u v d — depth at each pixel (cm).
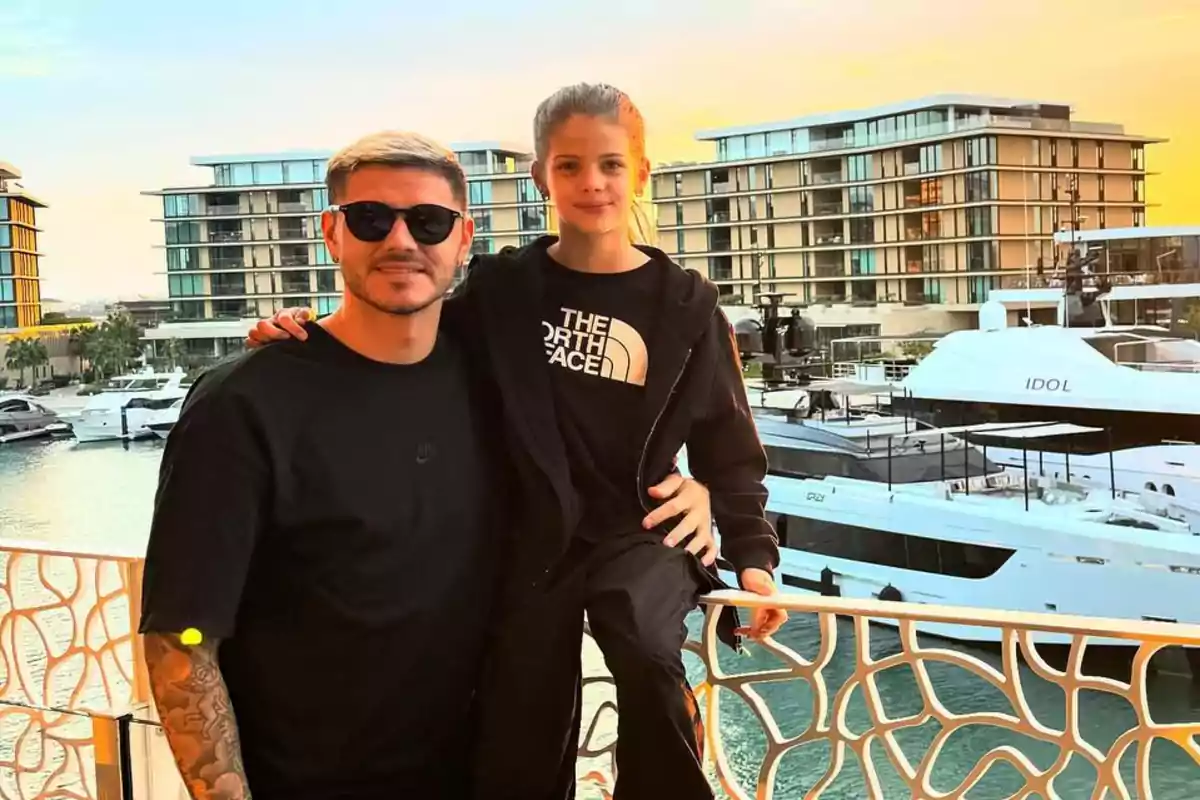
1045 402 967
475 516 134
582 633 142
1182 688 728
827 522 1010
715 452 160
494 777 139
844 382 1092
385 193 125
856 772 615
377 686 127
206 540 116
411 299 126
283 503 122
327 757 127
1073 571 834
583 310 147
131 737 218
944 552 912
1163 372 918
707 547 151
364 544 124
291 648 126
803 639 766
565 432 144
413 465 129
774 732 175
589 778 190
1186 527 855
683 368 146
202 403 120
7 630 256
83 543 246
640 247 157
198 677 116
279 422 121
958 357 1023
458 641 134
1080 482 936
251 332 129
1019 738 670
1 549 253
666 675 130
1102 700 690
